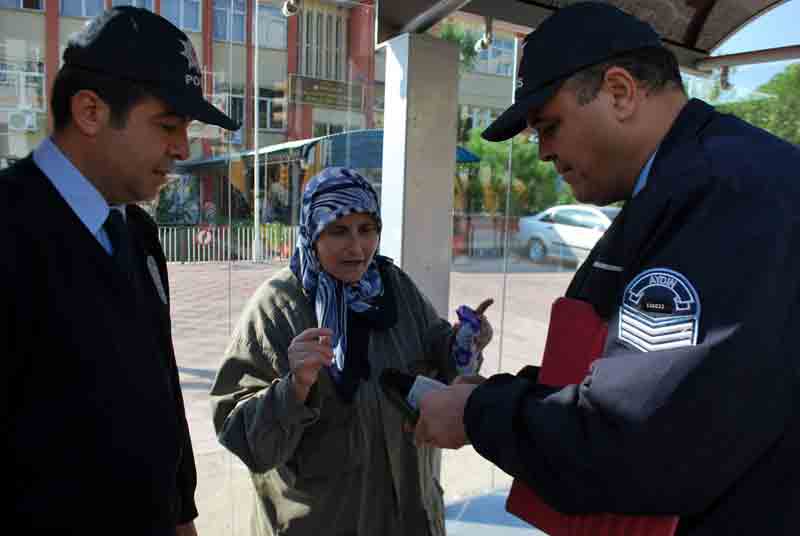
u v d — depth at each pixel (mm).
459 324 1627
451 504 2850
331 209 1533
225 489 3174
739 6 2465
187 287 7977
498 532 2561
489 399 968
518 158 14109
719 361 759
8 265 899
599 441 827
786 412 804
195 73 1082
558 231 14453
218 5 8203
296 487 1504
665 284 824
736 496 854
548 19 1011
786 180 841
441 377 1681
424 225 2232
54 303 935
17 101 7117
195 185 7730
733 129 941
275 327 1542
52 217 970
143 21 1025
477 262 14227
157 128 1041
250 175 5746
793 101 5461
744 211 810
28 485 940
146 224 1345
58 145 1038
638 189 1000
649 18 2402
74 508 954
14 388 925
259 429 1370
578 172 1035
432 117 2188
